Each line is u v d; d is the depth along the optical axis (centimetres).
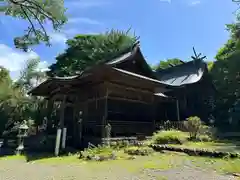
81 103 1295
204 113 2019
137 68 1364
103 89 1093
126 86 1173
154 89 1395
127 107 1230
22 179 487
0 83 1806
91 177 472
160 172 496
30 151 1065
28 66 2327
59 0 755
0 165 694
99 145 930
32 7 728
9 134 1608
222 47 2314
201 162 598
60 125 1035
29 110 1816
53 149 1094
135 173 494
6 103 1695
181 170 511
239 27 1838
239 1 1720
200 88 2108
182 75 2147
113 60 1266
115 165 594
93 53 2509
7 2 698
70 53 2631
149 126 1287
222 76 2114
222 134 1372
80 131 1129
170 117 1912
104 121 1017
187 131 1168
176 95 1930
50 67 2634
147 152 765
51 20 786
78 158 764
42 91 1381
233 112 1952
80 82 1140
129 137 1065
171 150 804
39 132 1777
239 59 1847
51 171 564
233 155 634
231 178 430
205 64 2166
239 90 1916
